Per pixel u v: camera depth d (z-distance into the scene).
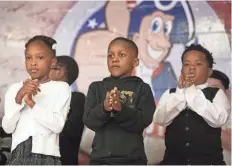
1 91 4.63
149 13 4.64
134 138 3.05
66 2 4.75
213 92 3.61
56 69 4.36
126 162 3.01
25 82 3.05
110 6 4.70
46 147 3.03
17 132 3.06
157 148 4.44
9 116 3.04
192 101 3.40
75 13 4.73
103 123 3.01
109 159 3.01
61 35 4.72
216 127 3.47
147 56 4.59
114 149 3.01
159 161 4.42
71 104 4.20
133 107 3.02
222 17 4.53
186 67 3.70
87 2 4.73
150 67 4.57
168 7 4.62
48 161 3.03
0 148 4.02
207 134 3.46
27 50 3.23
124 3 4.68
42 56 3.20
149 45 4.60
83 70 4.65
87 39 4.69
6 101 3.17
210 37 4.52
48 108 3.11
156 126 4.46
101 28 4.69
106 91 3.18
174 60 4.54
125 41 3.28
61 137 4.04
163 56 4.57
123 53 3.22
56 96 3.16
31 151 3.00
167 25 4.59
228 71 4.45
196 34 4.55
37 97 3.15
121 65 3.21
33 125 3.04
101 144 3.05
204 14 4.56
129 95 3.12
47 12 4.75
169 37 4.57
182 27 4.57
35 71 3.19
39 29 4.75
